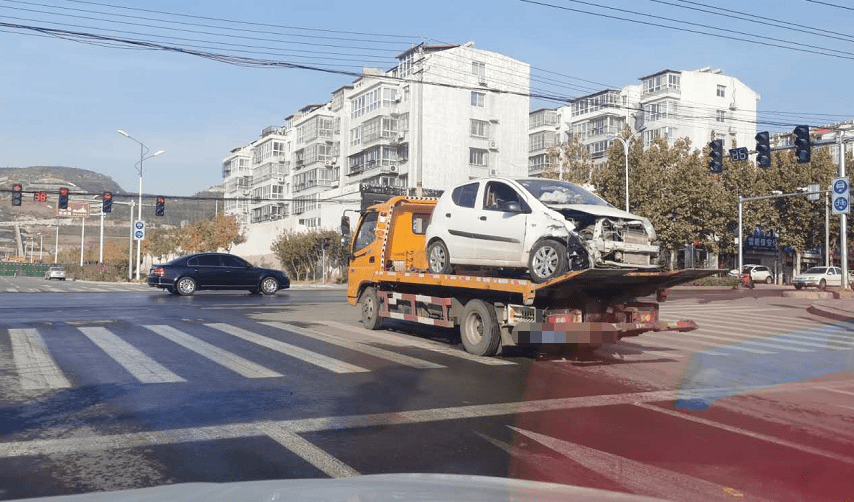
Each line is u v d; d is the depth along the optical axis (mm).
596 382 8297
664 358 10625
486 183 10719
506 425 6016
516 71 57125
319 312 16750
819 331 15414
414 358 9758
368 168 58344
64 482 4336
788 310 22125
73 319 14250
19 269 88438
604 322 9586
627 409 6820
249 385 7594
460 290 10906
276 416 6199
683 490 4398
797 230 53688
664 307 23375
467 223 10766
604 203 10281
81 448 5125
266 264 64875
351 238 14031
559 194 10133
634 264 9336
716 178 48344
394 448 5223
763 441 5719
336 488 1576
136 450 5086
